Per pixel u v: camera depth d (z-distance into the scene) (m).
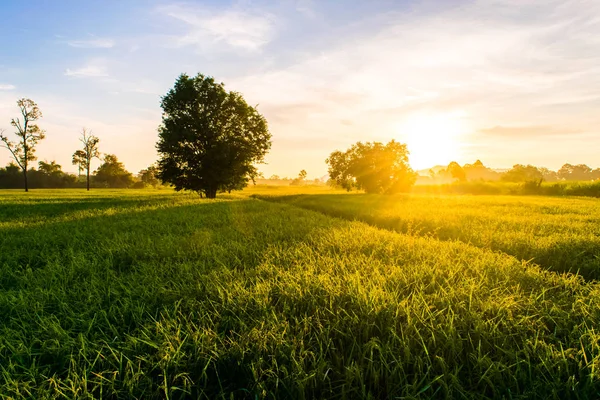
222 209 13.95
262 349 2.06
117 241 6.02
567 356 1.98
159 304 2.98
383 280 3.36
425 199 22.91
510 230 7.38
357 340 2.26
